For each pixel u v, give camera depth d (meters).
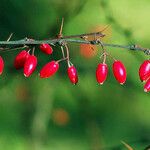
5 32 0.62
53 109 0.62
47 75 0.41
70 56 0.61
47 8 0.62
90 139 0.60
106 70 0.41
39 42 0.40
